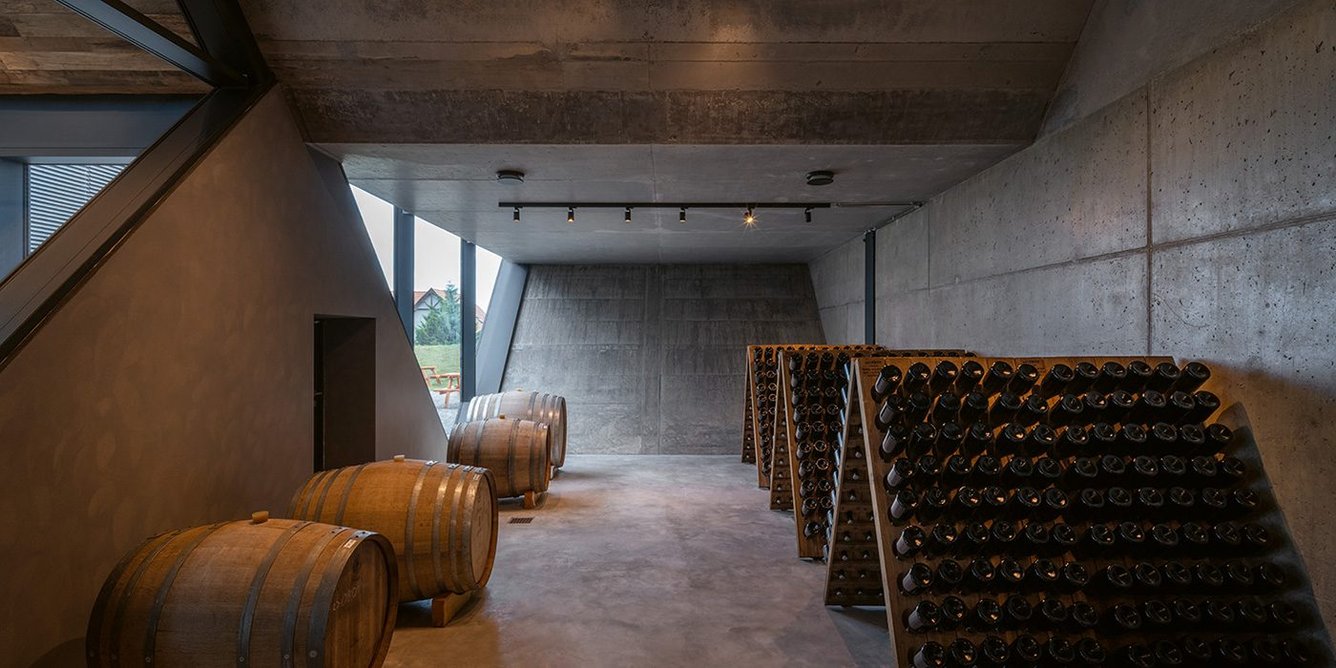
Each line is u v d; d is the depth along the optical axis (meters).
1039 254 4.55
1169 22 3.36
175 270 3.24
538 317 11.16
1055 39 4.10
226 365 3.67
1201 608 2.74
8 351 2.33
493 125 4.58
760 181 5.78
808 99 4.43
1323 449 2.60
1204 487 2.87
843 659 3.23
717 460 8.92
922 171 5.39
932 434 2.84
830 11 4.01
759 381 6.89
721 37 4.12
